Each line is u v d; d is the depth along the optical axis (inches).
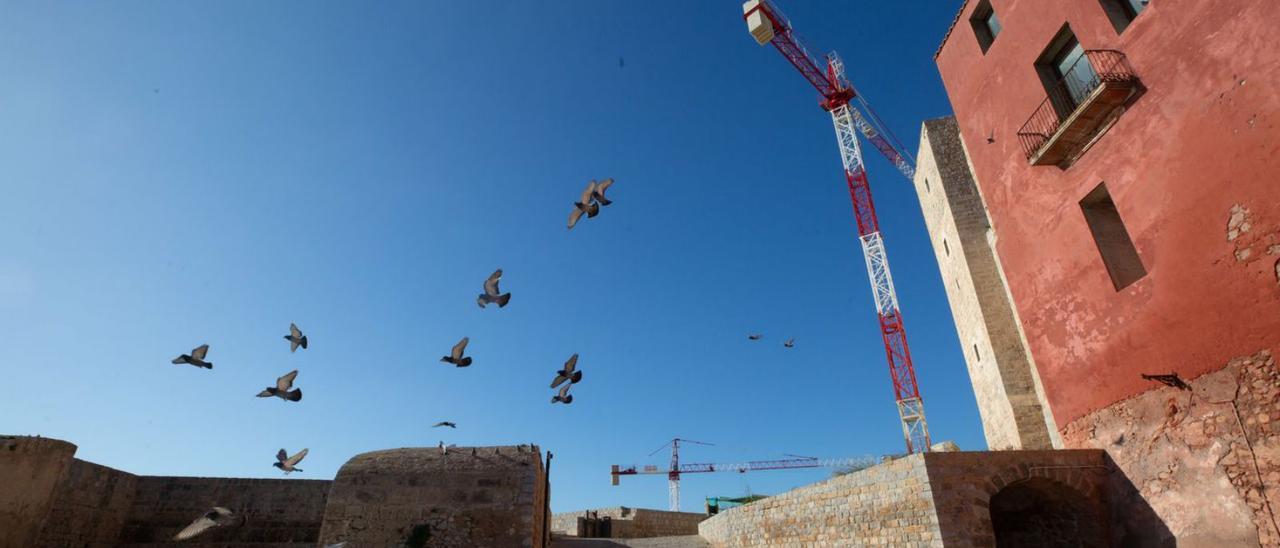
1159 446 595.8
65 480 812.0
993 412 1003.3
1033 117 763.4
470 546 796.0
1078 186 703.7
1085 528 664.4
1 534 711.7
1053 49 753.0
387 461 860.6
